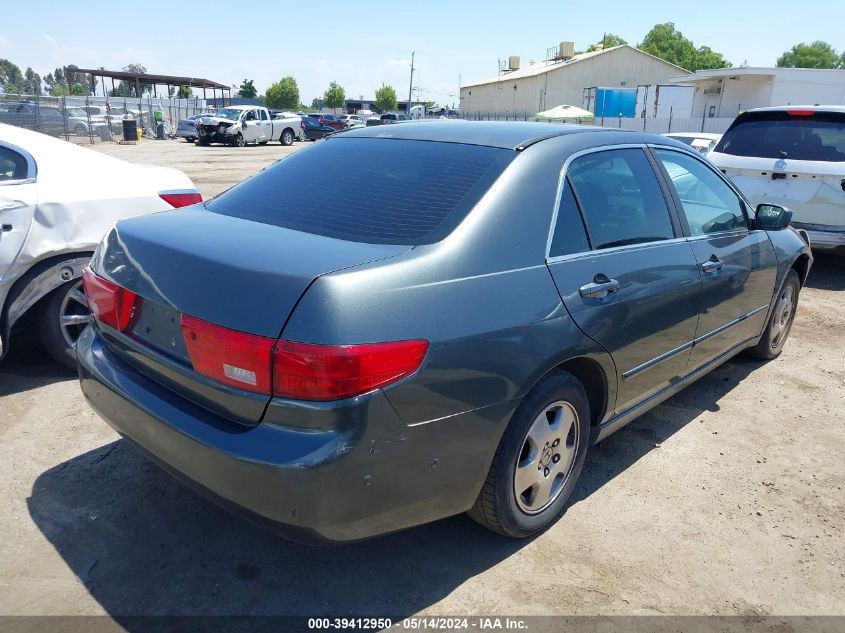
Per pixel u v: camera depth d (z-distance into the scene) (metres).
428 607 2.56
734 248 3.98
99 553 2.79
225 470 2.21
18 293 3.99
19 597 2.53
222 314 2.25
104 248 2.94
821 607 2.63
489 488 2.66
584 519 3.14
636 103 40.03
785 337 5.28
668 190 3.56
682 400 4.50
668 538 3.02
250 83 105.00
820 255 9.00
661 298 3.26
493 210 2.63
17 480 3.27
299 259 2.31
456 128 3.29
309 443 2.11
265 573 2.71
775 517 3.21
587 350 2.82
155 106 40.16
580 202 2.99
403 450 2.25
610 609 2.58
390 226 2.59
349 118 50.34
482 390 2.42
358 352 2.11
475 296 2.43
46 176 4.11
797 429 4.11
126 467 3.41
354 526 2.24
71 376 4.44
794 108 7.39
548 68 56.69
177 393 2.48
